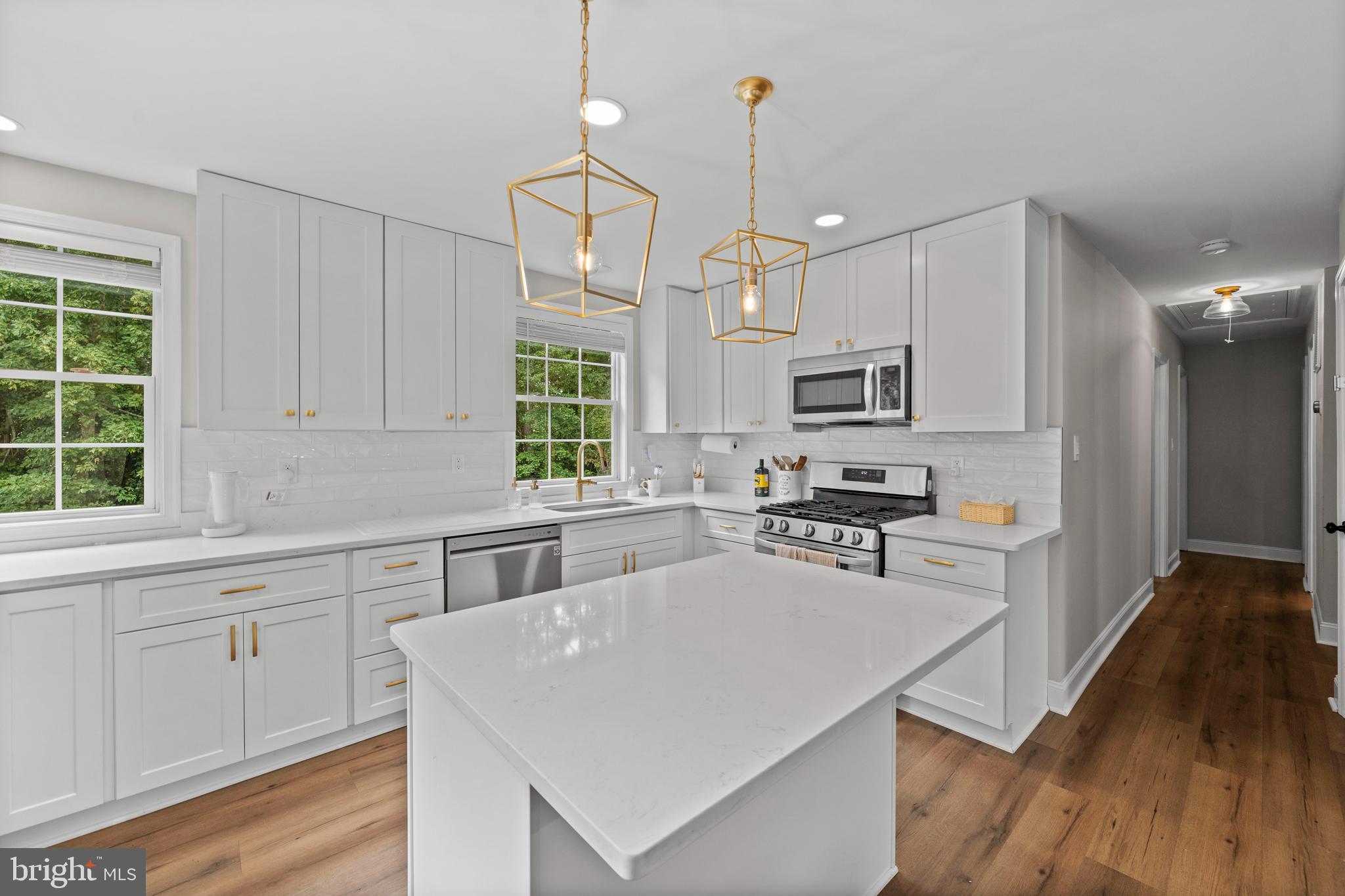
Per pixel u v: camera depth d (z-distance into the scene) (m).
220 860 1.85
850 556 2.87
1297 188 2.47
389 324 2.79
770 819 1.38
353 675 2.48
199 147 2.15
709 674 1.14
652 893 1.14
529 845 0.96
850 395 3.22
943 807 2.12
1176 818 2.05
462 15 1.48
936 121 1.97
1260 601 4.51
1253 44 1.57
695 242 3.16
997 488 3.01
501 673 1.15
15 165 2.21
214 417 2.35
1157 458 5.21
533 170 2.33
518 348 4.14
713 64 1.67
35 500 2.34
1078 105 1.88
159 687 2.05
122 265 2.41
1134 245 3.20
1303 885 1.74
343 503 2.93
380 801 2.13
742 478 4.36
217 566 2.15
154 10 1.45
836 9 1.45
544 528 3.07
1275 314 4.83
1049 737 2.58
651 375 4.18
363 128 2.02
